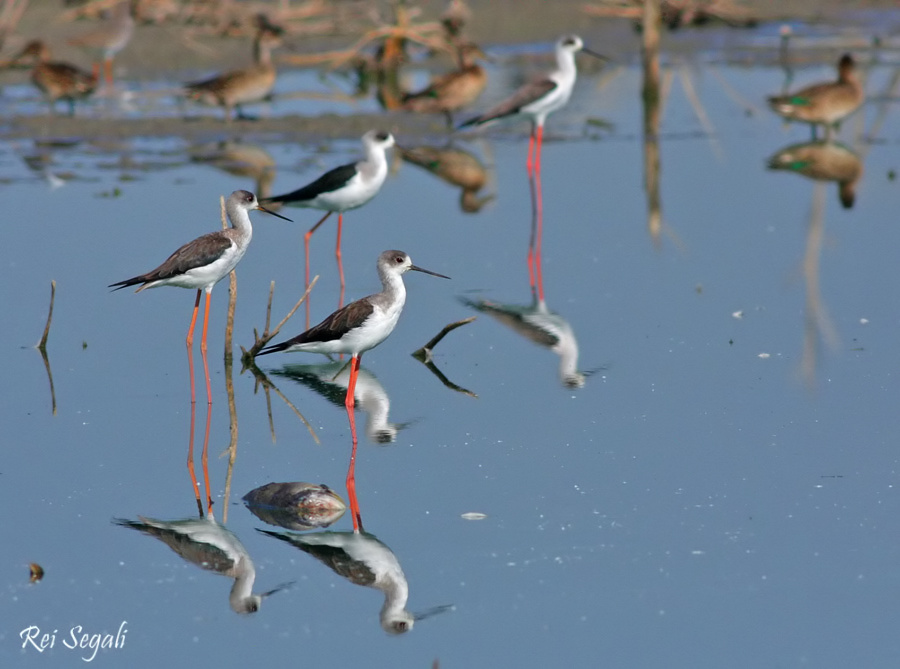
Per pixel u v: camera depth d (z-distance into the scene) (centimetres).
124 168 2161
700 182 2131
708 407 1199
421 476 1051
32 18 3272
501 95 2744
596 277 1664
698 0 3450
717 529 941
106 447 1127
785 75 3000
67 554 918
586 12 3341
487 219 1958
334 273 1691
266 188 1988
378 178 1647
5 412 1211
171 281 1275
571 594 854
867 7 3766
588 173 2209
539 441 1124
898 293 1552
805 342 1381
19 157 2250
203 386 1300
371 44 3153
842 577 870
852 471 1040
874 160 2258
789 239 1803
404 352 1404
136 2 3067
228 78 2438
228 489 1034
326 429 1170
